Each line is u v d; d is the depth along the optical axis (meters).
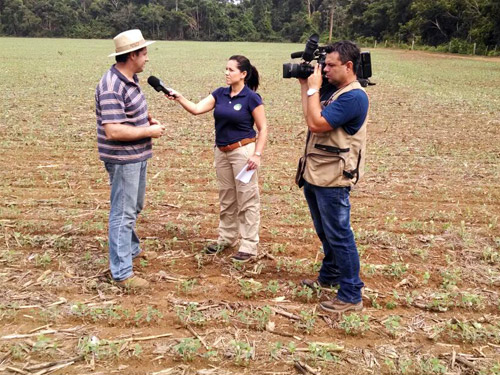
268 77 23.08
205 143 9.65
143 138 4.01
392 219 5.83
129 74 3.90
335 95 3.59
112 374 3.03
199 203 6.25
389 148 9.57
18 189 6.61
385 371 3.14
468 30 52.22
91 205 6.07
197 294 4.01
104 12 95.94
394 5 62.75
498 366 3.12
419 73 27.08
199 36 96.31
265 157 8.77
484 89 19.75
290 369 3.13
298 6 100.06
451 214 5.99
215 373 3.07
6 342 3.30
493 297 4.07
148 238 5.11
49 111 12.71
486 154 9.12
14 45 54.44
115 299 3.90
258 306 3.84
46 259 4.43
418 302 3.97
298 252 4.91
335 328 3.59
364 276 4.40
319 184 3.64
